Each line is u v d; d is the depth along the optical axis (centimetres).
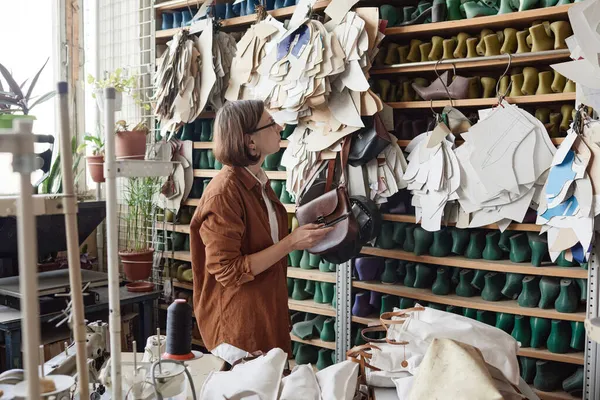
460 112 255
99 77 370
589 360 223
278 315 198
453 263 254
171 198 334
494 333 158
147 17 351
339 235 229
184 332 153
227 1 332
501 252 252
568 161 217
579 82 209
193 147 328
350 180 269
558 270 231
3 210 81
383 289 269
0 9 322
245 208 191
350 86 251
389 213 276
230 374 138
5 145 71
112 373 103
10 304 262
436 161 248
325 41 252
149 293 312
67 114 85
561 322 234
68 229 87
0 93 246
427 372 126
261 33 281
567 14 226
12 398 99
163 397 122
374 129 255
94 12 367
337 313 278
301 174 275
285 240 192
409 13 266
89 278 288
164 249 344
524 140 231
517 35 238
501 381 142
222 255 182
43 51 346
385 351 153
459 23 245
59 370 129
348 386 134
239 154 188
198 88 310
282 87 268
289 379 134
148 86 353
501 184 231
